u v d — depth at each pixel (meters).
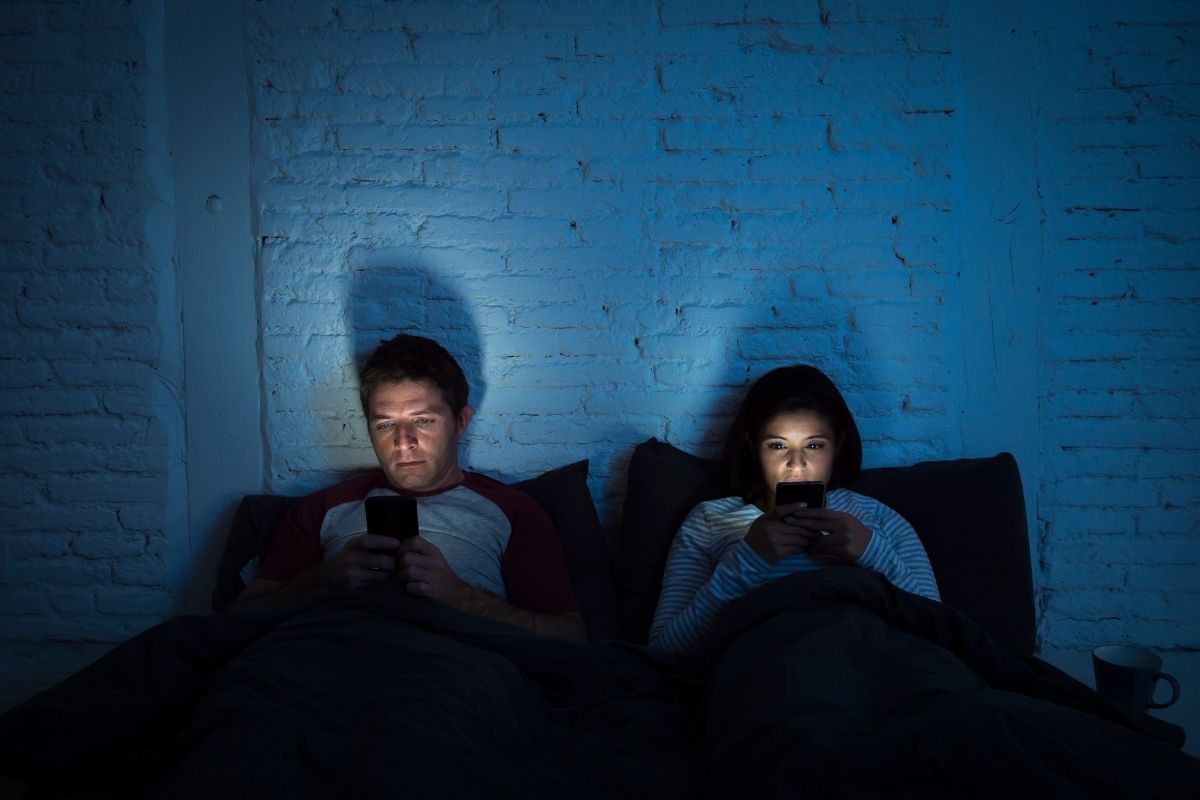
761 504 2.09
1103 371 2.30
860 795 1.17
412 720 1.25
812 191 2.29
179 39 2.27
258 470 2.37
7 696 2.28
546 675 1.62
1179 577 2.32
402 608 1.63
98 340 2.33
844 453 2.10
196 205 2.31
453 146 2.30
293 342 2.33
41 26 2.26
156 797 1.11
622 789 1.34
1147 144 2.25
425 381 2.04
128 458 2.35
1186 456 2.30
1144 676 1.62
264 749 1.18
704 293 2.32
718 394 2.34
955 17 2.25
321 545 2.06
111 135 2.28
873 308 2.31
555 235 2.32
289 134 2.29
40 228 2.30
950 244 2.29
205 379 2.35
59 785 1.34
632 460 2.26
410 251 2.32
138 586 2.38
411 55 2.28
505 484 2.25
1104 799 1.13
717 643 1.66
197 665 1.58
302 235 2.31
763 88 2.27
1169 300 2.28
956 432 2.33
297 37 2.27
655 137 2.29
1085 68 2.25
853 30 2.26
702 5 2.26
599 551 2.16
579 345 2.34
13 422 2.34
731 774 1.27
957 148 2.28
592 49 2.28
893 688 1.40
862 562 1.79
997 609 1.94
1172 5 2.21
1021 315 2.30
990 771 1.16
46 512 2.36
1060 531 2.33
